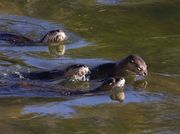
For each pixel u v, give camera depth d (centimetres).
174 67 2989
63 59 3080
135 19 3897
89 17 3922
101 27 3719
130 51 3247
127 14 3991
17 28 3691
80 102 2527
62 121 2341
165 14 4009
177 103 2553
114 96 2595
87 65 2959
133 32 3631
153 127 2311
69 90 2623
